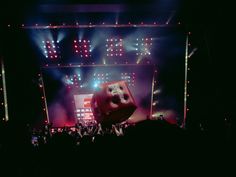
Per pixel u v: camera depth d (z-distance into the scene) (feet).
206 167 12.00
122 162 11.61
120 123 46.26
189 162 11.59
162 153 11.18
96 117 45.34
